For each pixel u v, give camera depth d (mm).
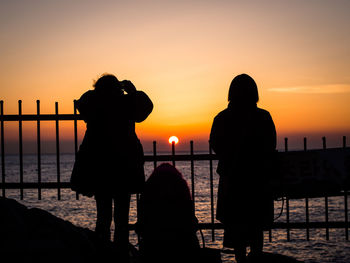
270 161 3875
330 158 5262
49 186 5457
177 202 2967
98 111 3990
